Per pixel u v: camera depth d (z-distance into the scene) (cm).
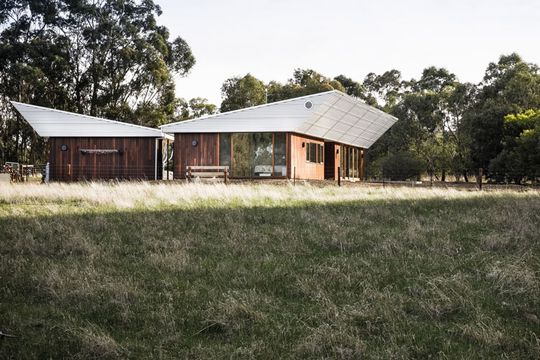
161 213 1405
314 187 2191
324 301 709
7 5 5203
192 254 980
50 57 5012
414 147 5419
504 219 1236
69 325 623
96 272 834
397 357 549
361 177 4203
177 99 6125
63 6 5334
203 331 631
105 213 1405
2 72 5112
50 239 1073
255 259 941
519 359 545
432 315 667
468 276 812
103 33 5409
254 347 573
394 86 6988
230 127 2977
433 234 1120
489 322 635
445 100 5244
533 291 727
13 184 2125
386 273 835
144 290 768
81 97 5519
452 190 1978
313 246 1050
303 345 568
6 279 814
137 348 576
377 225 1245
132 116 5422
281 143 2950
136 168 3212
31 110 3259
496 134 3872
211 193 1781
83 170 3272
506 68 4891
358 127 3562
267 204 1587
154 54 5481
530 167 3180
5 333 605
